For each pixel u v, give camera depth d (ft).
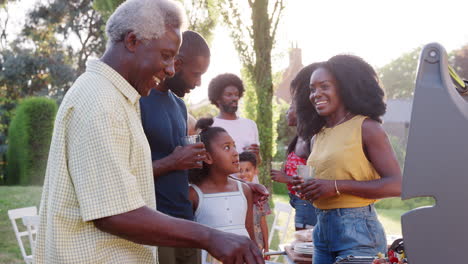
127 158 4.97
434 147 3.84
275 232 26.32
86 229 4.93
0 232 28.43
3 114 74.49
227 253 4.59
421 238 3.88
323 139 8.07
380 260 6.00
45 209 5.31
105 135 4.76
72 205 4.91
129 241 5.11
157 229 4.70
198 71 8.97
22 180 60.03
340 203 7.55
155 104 8.60
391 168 7.38
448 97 3.84
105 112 4.82
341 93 7.91
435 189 3.84
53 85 83.05
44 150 59.88
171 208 8.59
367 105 7.62
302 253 8.78
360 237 7.41
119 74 5.18
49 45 86.28
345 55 7.97
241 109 34.45
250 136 17.08
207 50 9.04
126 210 4.70
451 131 3.82
